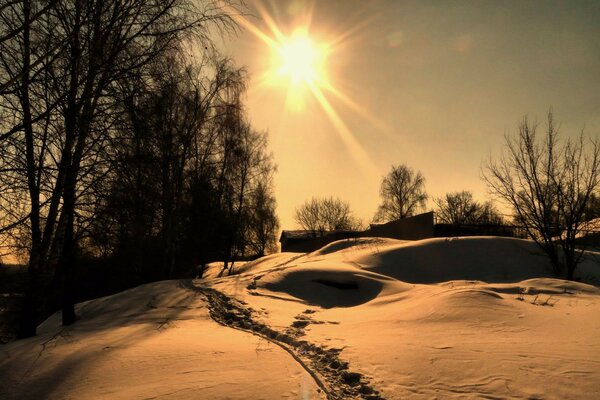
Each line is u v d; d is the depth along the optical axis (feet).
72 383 19.26
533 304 33.76
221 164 87.97
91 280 65.57
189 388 17.34
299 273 54.39
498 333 24.61
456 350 20.83
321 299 48.62
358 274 52.85
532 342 22.04
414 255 63.52
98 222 30.63
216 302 42.91
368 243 78.33
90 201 28.53
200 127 69.87
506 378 16.92
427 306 32.83
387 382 17.37
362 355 21.08
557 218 62.18
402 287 48.11
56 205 28.91
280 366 20.38
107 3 23.12
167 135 30.01
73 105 22.43
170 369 20.24
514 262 62.39
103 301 49.75
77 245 41.57
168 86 27.32
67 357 23.29
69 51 21.86
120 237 34.09
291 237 211.61
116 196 29.22
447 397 15.60
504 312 29.40
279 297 46.85
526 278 58.65
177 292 49.11
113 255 47.16
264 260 102.73
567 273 58.65
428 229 81.46
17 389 19.45
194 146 76.79
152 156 28.45
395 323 29.55
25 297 33.35
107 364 21.43
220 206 90.43
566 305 33.45
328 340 25.09
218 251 99.76
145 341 26.30
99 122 24.14
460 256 62.95
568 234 59.36
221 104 72.90
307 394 16.51
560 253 63.72
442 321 28.50
